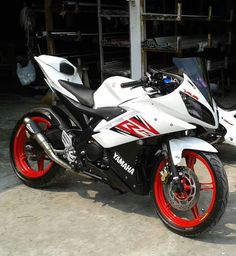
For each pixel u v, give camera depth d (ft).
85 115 10.62
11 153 12.37
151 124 9.04
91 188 11.84
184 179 8.98
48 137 11.26
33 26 23.38
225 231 9.44
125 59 24.11
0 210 10.64
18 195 11.48
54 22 24.77
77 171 10.61
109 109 9.87
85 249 8.91
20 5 33.27
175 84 9.13
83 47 25.88
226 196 8.55
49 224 9.93
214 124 9.07
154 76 9.37
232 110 13.48
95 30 23.81
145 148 9.46
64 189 11.80
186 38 22.09
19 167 12.22
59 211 10.54
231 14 24.04
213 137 10.13
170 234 9.37
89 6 21.86
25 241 9.25
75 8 20.76
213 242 9.01
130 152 9.46
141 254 8.68
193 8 26.84
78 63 21.26
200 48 20.95
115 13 19.53
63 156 10.97
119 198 11.19
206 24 27.17
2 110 20.70
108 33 22.63
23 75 23.63
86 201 11.05
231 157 14.23
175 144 9.08
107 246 8.99
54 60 11.47
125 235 9.39
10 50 28.86
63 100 11.02
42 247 9.02
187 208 8.98
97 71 25.43
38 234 9.52
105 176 10.05
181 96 8.84
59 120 11.15
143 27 17.69
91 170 10.30
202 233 8.89
